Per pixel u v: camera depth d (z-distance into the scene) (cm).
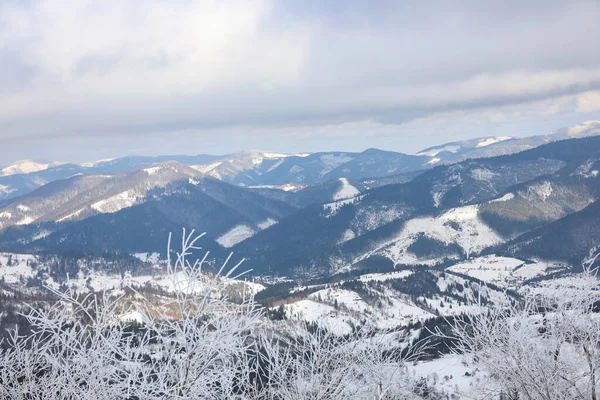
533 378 988
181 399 777
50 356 944
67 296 873
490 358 1044
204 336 808
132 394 830
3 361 1055
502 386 1044
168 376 819
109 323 878
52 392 945
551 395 991
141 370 833
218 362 884
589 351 997
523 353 989
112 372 849
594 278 1046
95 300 893
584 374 1006
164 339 797
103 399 835
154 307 841
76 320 912
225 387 849
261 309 870
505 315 1064
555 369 1006
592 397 971
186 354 796
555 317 1045
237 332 888
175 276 814
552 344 1033
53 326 878
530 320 1052
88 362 850
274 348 1055
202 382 803
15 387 1029
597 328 1005
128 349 849
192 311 817
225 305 841
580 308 1037
